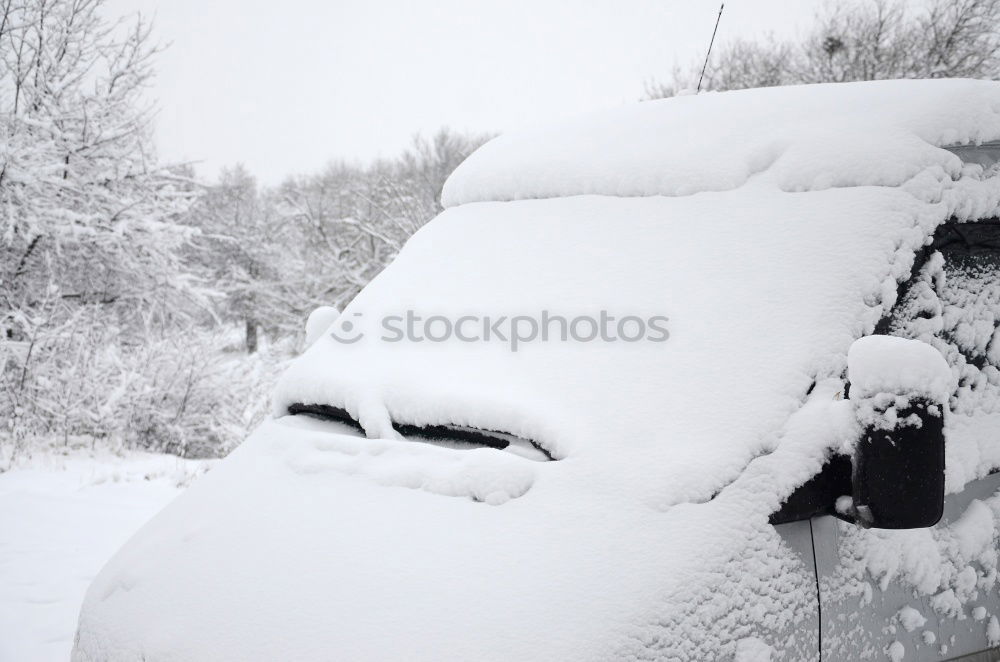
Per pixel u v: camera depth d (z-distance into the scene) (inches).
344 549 75.9
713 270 91.0
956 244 92.7
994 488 92.9
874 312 82.4
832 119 99.8
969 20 867.4
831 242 87.0
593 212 107.0
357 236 1154.0
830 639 73.6
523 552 70.4
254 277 1373.0
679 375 82.5
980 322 94.0
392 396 94.3
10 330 496.4
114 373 446.6
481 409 86.5
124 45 559.2
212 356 472.4
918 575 82.3
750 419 76.7
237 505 89.0
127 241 543.2
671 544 69.2
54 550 214.7
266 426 107.3
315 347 114.3
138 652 75.2
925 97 96.7
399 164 1489.9
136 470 335.9
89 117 543.8
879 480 67.9
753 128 104.1
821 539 75.8
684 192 101.7
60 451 378.0
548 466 78.3
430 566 71.2
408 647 64.5
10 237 496.4
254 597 73.9
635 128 115.3
